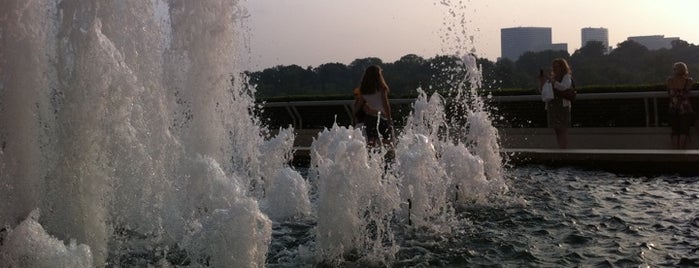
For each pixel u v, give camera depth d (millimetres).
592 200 7070
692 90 12703
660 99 12812
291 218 6371
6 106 5098
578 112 13727
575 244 5422
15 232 3836
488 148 8586
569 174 8703
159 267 4707
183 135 7145
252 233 4250
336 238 5121
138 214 5387
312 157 8039
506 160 9430
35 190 5164
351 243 5199
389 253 5133
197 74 7105
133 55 5953
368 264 4891
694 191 7449
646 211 6531
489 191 7453
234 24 7215
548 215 6418
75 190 4812
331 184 5105
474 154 8594
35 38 5125
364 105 10070
